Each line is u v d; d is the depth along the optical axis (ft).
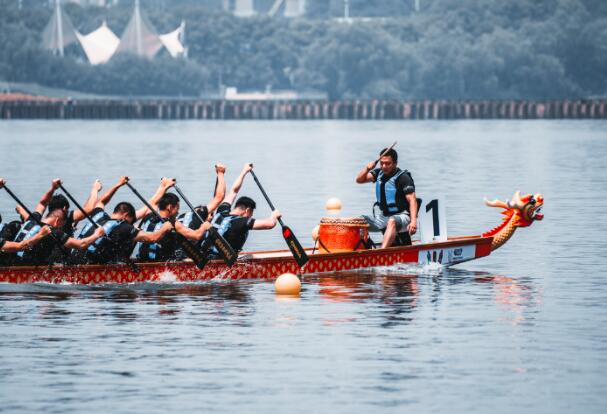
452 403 110.32
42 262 172.14
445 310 155.53
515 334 139.54
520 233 250.78
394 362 125.39
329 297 165.68
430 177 431.84
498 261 207.51
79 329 141.90
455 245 199.41
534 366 123.44
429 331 141.18
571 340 135.95
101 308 155.84
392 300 163.32
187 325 144.66
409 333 140.05
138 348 131.75
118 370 122.01
